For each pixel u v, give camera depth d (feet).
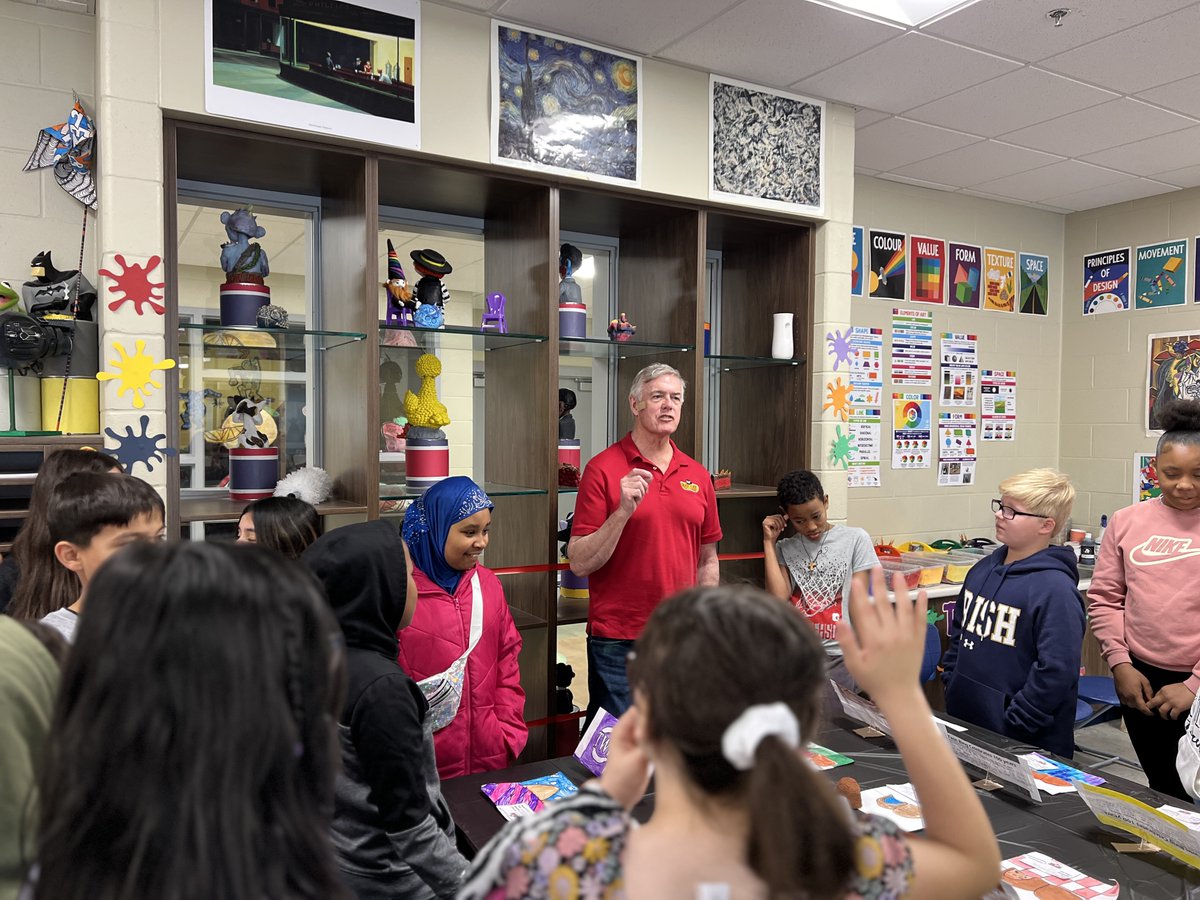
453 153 7.98
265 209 8.69
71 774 1.87
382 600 4.51
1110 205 14.93
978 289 14.64
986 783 5.42
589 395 10.56
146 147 6.77
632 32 8.50
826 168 10.34
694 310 9.63
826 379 10.44
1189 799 7.40
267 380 8.60
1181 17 8.09
